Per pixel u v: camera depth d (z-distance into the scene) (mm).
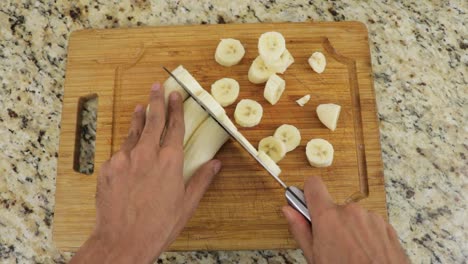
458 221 651
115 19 729
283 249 642
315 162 648
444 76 704
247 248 639
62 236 644
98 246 515
